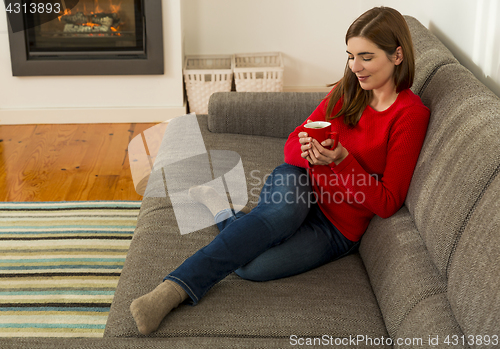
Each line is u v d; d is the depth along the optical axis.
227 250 1.21
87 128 3.19
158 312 1.09
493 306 0.83
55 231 2.10
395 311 1.10
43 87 3.16
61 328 1.59
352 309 1.17
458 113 1.15
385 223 1.31
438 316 1.00
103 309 1.68
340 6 3.41
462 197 1.01
